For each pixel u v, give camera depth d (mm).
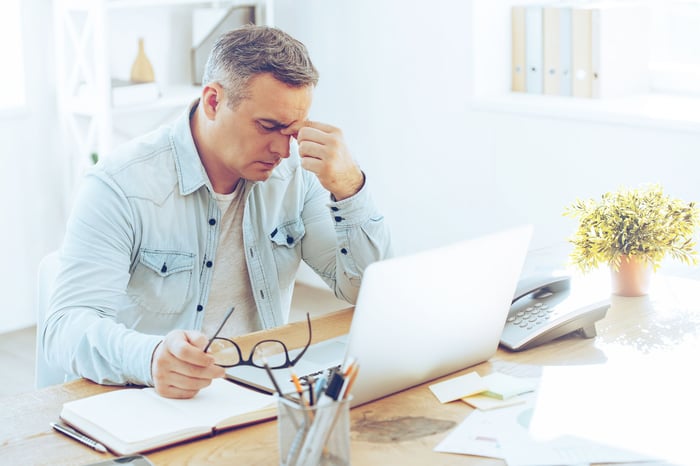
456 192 3793
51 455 1286
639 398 1431
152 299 1846
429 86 3791
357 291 1915
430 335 1443
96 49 3646
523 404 1419
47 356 1658
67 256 1724
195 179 1840
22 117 3818
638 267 1888
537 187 3510
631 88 3543
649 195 1898
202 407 1392
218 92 1744
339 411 1145
